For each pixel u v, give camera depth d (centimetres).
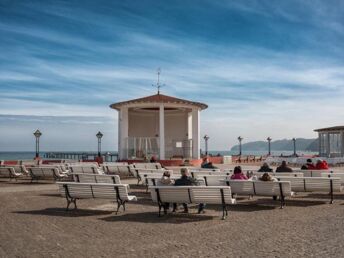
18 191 1684
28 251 722
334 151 4809
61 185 1208
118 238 833
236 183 1312
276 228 930
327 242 783
